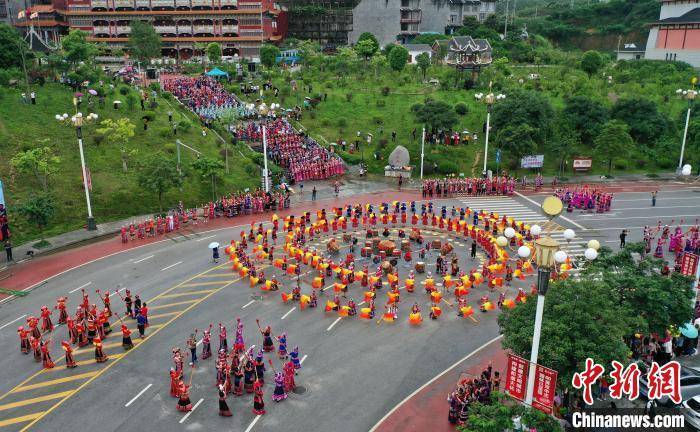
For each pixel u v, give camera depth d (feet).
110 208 196.75
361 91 327.67
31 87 244.22
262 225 183.21
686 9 419.54
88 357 110.83
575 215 205.05
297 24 512.22
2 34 253.65
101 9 464.65
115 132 221.05
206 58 435.12
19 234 176.65
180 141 239.09
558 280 98.99
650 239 168.45
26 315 128.47
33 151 188.55
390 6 499.92
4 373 105.60
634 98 290.76
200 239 177.06
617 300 96.89
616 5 565.94
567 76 350.23
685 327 105.70
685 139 269.64
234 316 127.34
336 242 169.58
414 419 93.71
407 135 280.72
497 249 155.53
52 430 89.86
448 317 128.77
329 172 247.50
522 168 261.44
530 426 77.05
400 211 202.80
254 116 287.89
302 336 119.14
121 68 363.56
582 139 285.02
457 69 338.95
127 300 126.21
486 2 526.57
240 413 94.53
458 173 255.29
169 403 96.94
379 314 129.08
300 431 90.33
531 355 81.82
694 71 377.30
